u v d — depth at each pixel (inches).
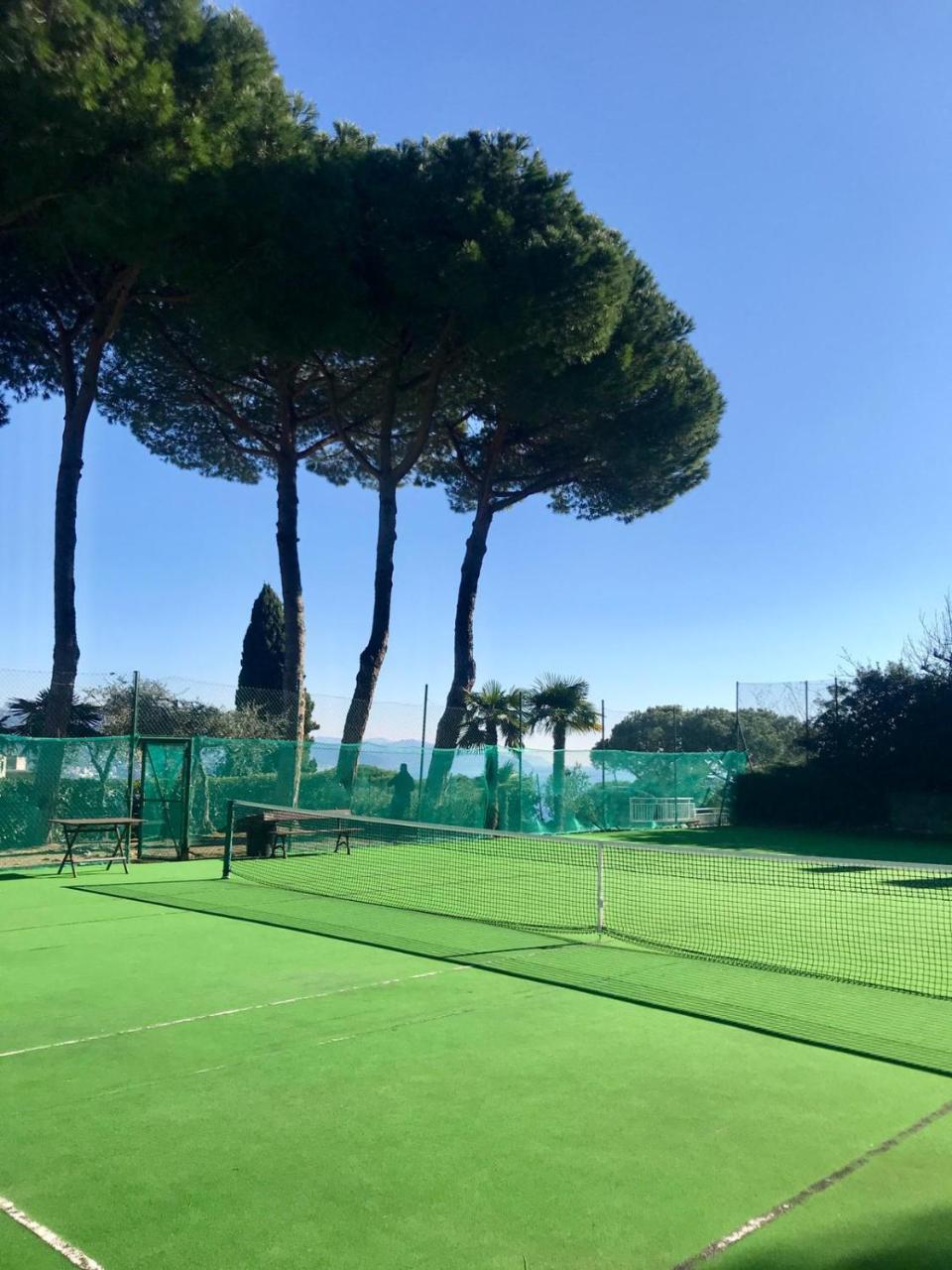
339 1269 125.3
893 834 939.3
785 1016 246.4
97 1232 134.1
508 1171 153.8
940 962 315.6
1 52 543.2
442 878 532.1
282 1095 186.7
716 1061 209.8
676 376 937.5
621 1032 231.0
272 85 695.7
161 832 639.1
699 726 2116.1
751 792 1035.9
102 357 853.2
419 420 964.6
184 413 934.4
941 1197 145.6
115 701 820.6
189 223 641.0
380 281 801.6
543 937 353.7
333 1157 158.7
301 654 837.2
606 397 885.8
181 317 794.2
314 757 728.3
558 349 807.1
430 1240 132.5
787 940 355.9
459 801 785.6
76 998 259.3
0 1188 147.3
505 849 697.0
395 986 273.7
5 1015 242.4
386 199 779.4
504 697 906.7
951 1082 196.7
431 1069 203.2
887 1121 175.8
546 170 799.7
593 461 995.9
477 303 759.1
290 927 366.3
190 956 312.0
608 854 677.3
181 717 856.9
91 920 381.4
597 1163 157.0
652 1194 146.2
